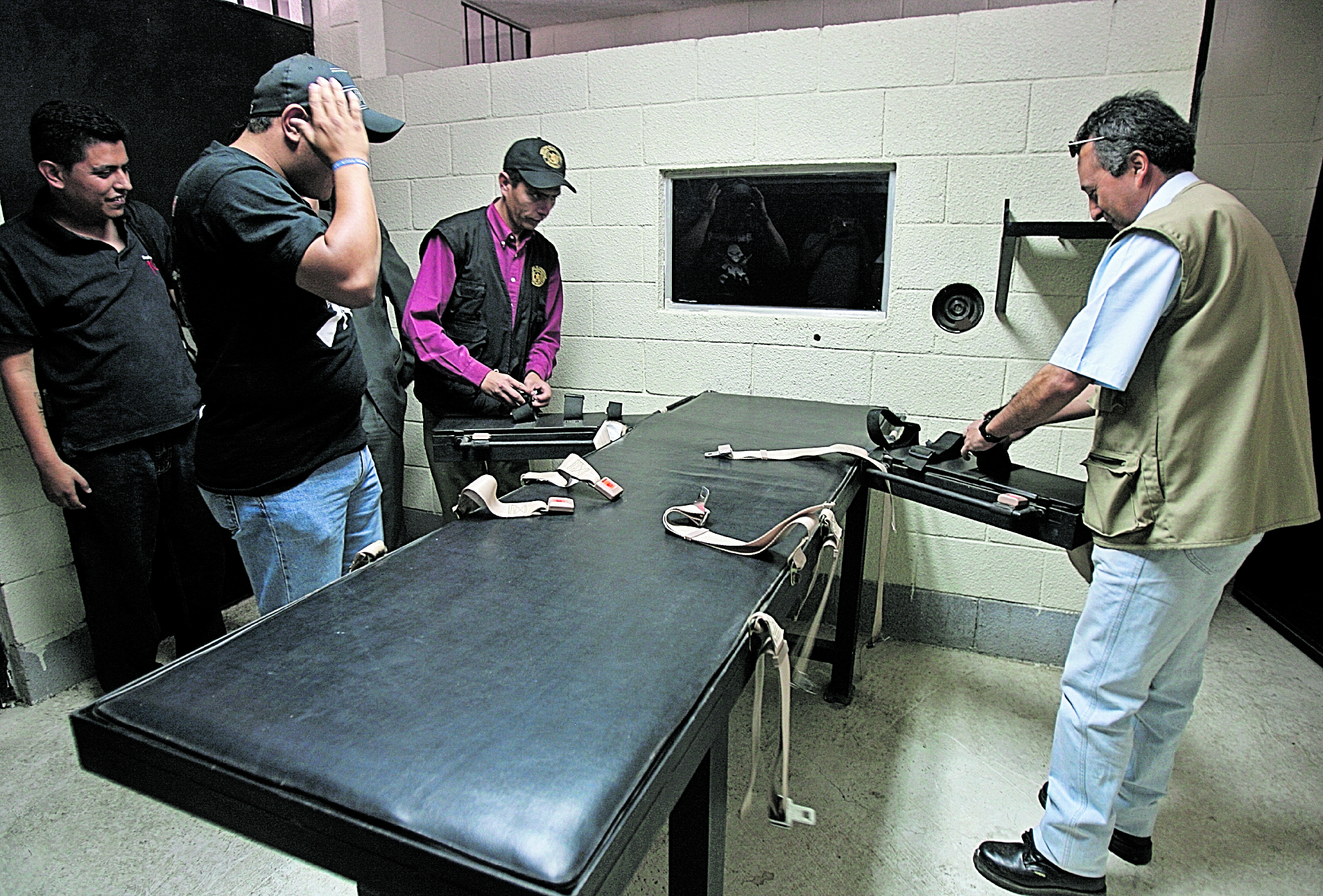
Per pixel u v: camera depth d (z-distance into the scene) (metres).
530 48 4.34
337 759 0.69
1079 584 2.33
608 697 0.79
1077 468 2.28
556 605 0.99
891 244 2.36
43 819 1.73
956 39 2.15
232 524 1.48
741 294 2.59
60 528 2.20
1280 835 1.68
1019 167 2.17
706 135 2.46
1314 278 2.87
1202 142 3.27
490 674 0.83
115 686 2.18
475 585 1.05
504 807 0.64
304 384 1.41
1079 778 1.41
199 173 1.22
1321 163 2.86
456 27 3.63
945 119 2.21
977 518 1.52
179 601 2.31
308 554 1.50
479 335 2.33
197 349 1.38
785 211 2.47
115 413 1.96
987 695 2.23
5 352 1.83
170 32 2.38
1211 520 1.21
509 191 2.21
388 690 0.80
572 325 2.77
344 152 1.24
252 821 0.70
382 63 3.11
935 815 1.75
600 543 1.20
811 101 2.32
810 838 1.68
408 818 0.63
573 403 2.12
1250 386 1.20
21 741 2.01
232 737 0.73
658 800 0.72
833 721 2.10
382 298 2.71
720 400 2.36
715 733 0.87
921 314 2.35
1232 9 3.11
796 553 1.16
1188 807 1.76
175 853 1.64
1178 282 1.19
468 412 2.36
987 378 2.31
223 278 1.28
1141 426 1.26
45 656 2.18
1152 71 2.01
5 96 1.98
